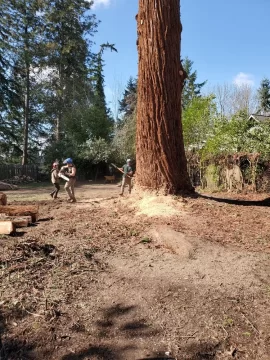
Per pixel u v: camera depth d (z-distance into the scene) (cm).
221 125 1705
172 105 766
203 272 393
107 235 552
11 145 3138
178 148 788
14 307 305
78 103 3491
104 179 3034
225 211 695
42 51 3262
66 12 3341
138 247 488
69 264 408
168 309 311
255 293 341
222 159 1435
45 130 3784
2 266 391
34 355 248
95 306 314
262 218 656
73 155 2891
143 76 764
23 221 621
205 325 287
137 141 806
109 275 383
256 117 2056
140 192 785
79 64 3569
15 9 3084
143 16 762
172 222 609
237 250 472
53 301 318
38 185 2405
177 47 775
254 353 253
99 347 258
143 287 353
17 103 3003
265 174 1311
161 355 250
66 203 981
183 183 798
